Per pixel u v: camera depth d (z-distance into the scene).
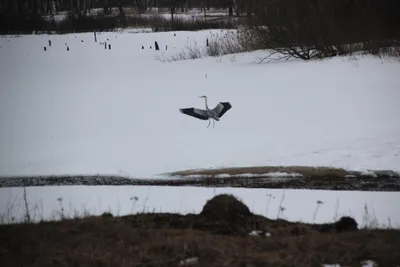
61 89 108.25
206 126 70.12
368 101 78.44
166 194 41.66
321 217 34.56
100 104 90.00
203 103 85.75
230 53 146.88
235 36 167.00
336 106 76.44
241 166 53.41
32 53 184.38
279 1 132.50
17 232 29.69
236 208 32.19
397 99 78.50
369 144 58.19
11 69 143.62
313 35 125.38
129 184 48.91
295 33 127.12
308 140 60.94
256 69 116.56
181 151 59.12
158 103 87.88
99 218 32.59
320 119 70.31
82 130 71.25
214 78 110.38
